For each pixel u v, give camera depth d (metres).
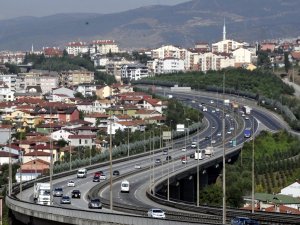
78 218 168.62
